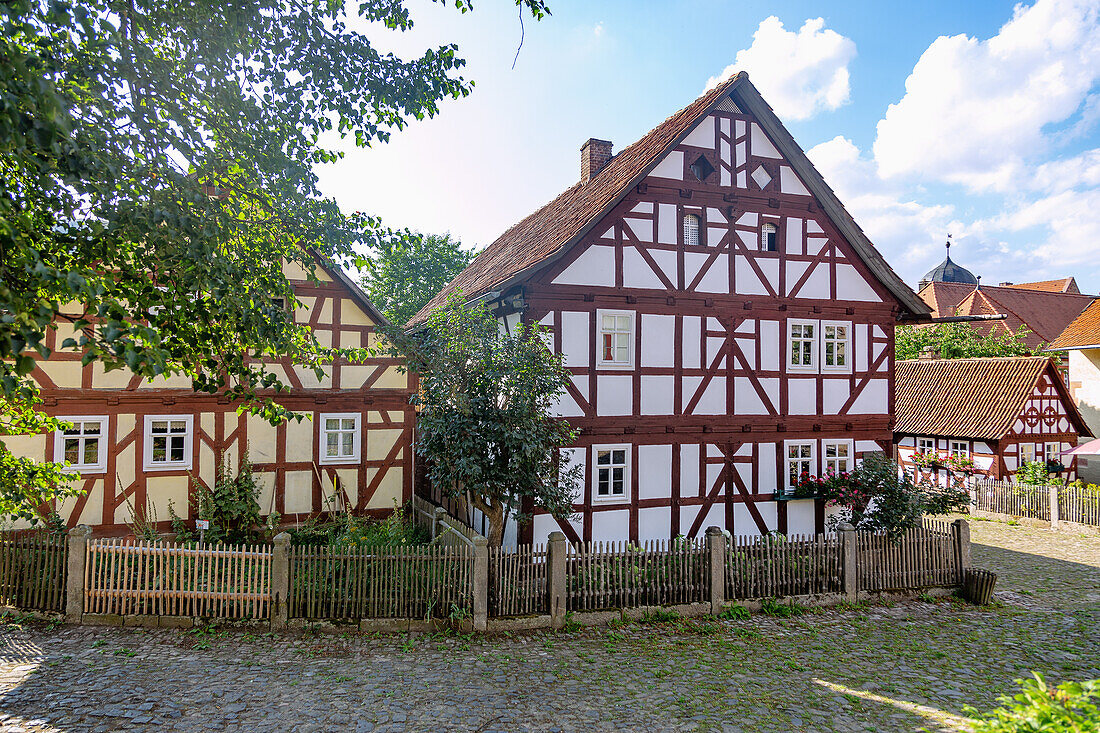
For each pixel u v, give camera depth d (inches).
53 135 151.3
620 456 522.0
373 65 260.1
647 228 531.5
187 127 218.4
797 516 571.2
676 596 426.9
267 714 271.6
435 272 1464.1
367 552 381.1
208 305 218.8
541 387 418.9
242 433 566.6
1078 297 1846.7
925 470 991.6
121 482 534.0
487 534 518.6
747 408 559.2
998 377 984.9
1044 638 405.1
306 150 255.4
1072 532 748.6
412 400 446.3
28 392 205.2
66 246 196.2
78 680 296.4
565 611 398.3
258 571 375.2
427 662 334.6
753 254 566.6
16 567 383.9
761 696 309.6
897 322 666.8
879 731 277.1
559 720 277.7
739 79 543.5
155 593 371.2
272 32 235.8
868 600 470.0
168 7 216.5
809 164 571.5
